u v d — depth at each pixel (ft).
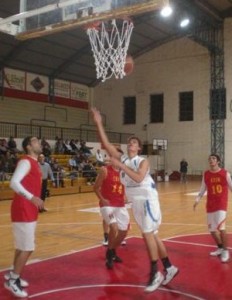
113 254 18.66
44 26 24.52
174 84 86.02
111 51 37.70
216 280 16.66
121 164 14.83
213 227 20.38
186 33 81.05
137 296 14.79
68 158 66.85
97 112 16.33
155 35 82.58
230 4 75.15
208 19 76.02
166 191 60.29
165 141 83.82
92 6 22.59
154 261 15.11
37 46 72.02
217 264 19.15
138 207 15.38
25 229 14.66
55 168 57.16
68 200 48.88
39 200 14.20
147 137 88.74
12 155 57.41
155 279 14.97
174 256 20.74
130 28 34.37
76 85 89.92
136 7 20.80
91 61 81.92
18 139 69.26
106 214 18.60
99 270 18.15
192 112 84.02
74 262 19.53
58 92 85.35
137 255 20.90
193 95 83.87
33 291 15.24
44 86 82.58
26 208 14.67
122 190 18.65
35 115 80.33
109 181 18.48
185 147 84.64
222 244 20.11
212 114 80.94
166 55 86.74
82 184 61.52
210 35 79.46
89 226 30.25
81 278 16.93
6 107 75.41
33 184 14.83
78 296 14.74
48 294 14.92
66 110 86.89
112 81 92.43
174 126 85.87
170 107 86.38
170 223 31.60
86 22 22.99
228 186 20.48
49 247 23.03
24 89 78.79
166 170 86.48
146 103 88.94
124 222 18.57
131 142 15.80
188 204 44.27
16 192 14.51
